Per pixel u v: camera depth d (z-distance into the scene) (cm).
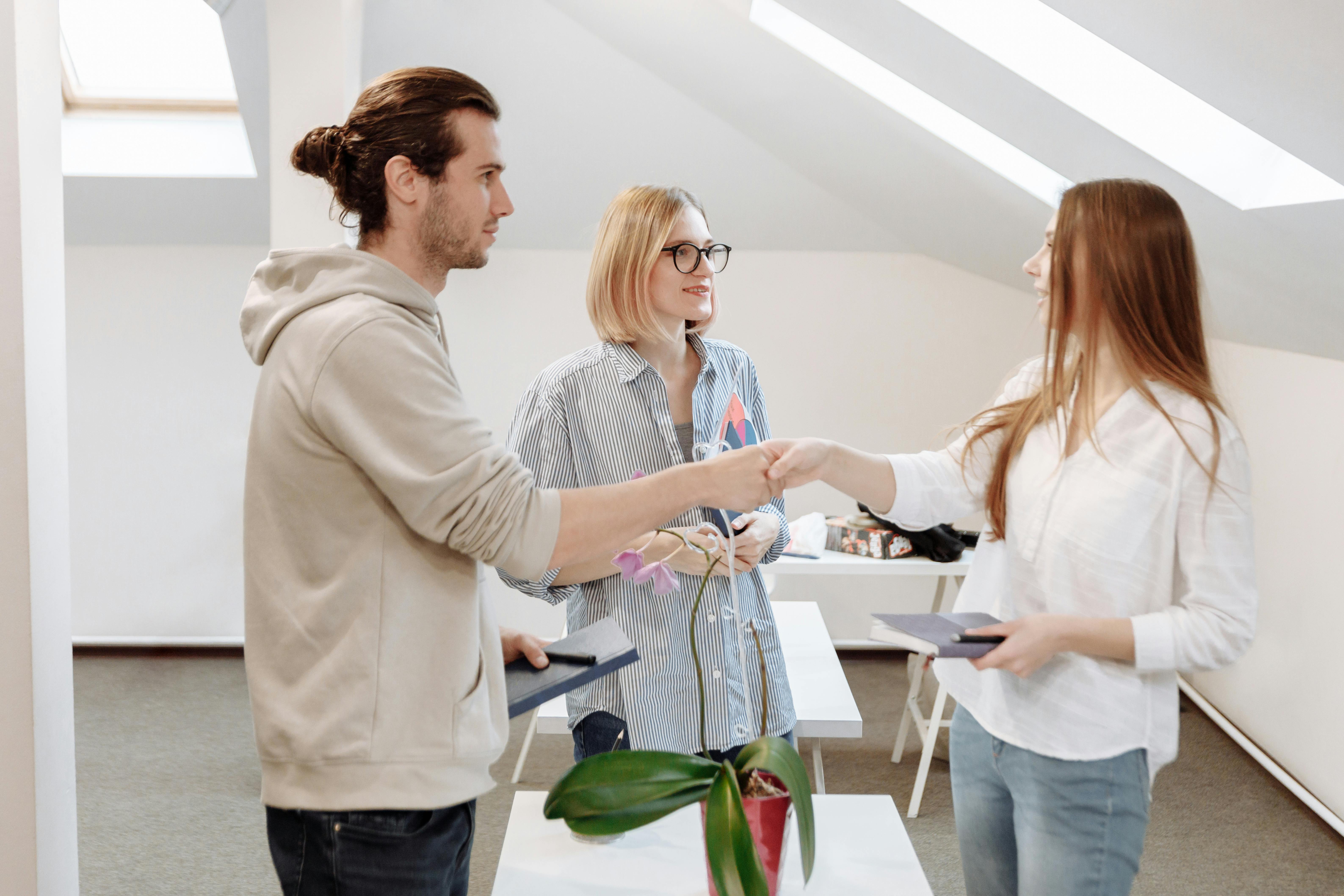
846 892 138
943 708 304
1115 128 180
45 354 154
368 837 112
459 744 116
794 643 277
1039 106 189
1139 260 130
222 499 403
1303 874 261
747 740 175
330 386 113
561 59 327
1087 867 132
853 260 401
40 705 153
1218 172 181
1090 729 130
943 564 317
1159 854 271
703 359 183
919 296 403
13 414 148
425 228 125
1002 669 127
